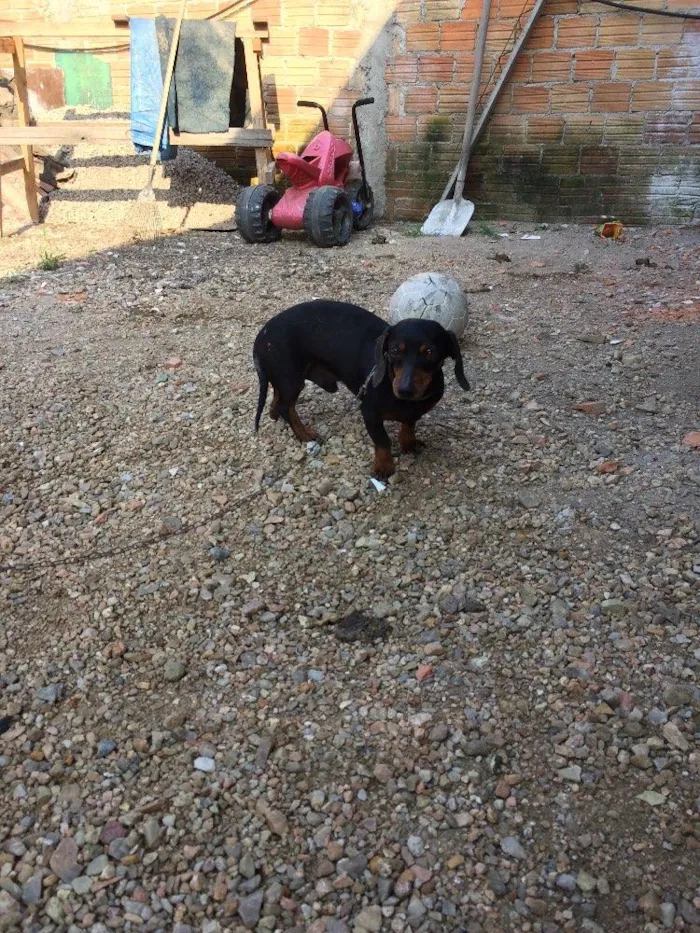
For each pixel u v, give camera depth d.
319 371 1.61
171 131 3.54
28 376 2.04
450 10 3.57
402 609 1.23
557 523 1.39
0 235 3.55
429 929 0.80
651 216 3.61
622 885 0.83
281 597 1.27
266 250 3.36
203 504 1.51
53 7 4.19
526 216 3.81
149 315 2.49
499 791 0.94
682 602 1.20
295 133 4.05
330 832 0.90
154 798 0.95
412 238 3.59
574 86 3.51
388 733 1.02
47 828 0.92
